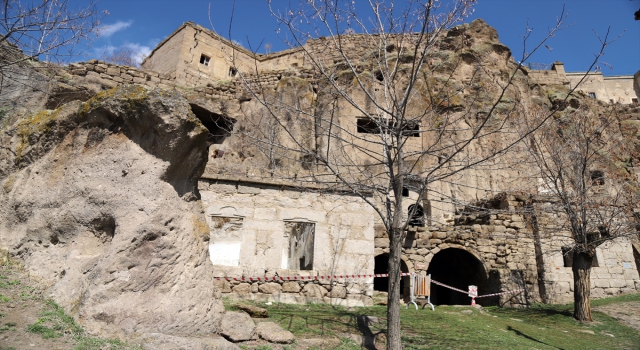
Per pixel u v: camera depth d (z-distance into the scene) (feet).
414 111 35.88
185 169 17.60
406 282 42.01
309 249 38.75
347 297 30.68
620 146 45.27
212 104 64.95
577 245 35.47
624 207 36.60
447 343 22.18
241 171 34.53
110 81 64.69
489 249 44.11
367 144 54.80
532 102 69.21
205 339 15.33
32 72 42.93
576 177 37.27
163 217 16.05
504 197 46.32
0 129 20.63
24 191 17.79
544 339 27.35
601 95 114.62
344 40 30.25
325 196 32.45
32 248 16.81
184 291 16.06
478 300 44.37
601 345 28.32
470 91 57.26
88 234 16.19
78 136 17.65
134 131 17.13
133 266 15.20
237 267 29.50
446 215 55.47
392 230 21.11
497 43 67.82
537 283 43.34
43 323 13.70
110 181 16.46
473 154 52.03
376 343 20.89
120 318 14.35
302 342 18.89
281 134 56.24
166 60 82.99
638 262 54.70
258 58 88.38
